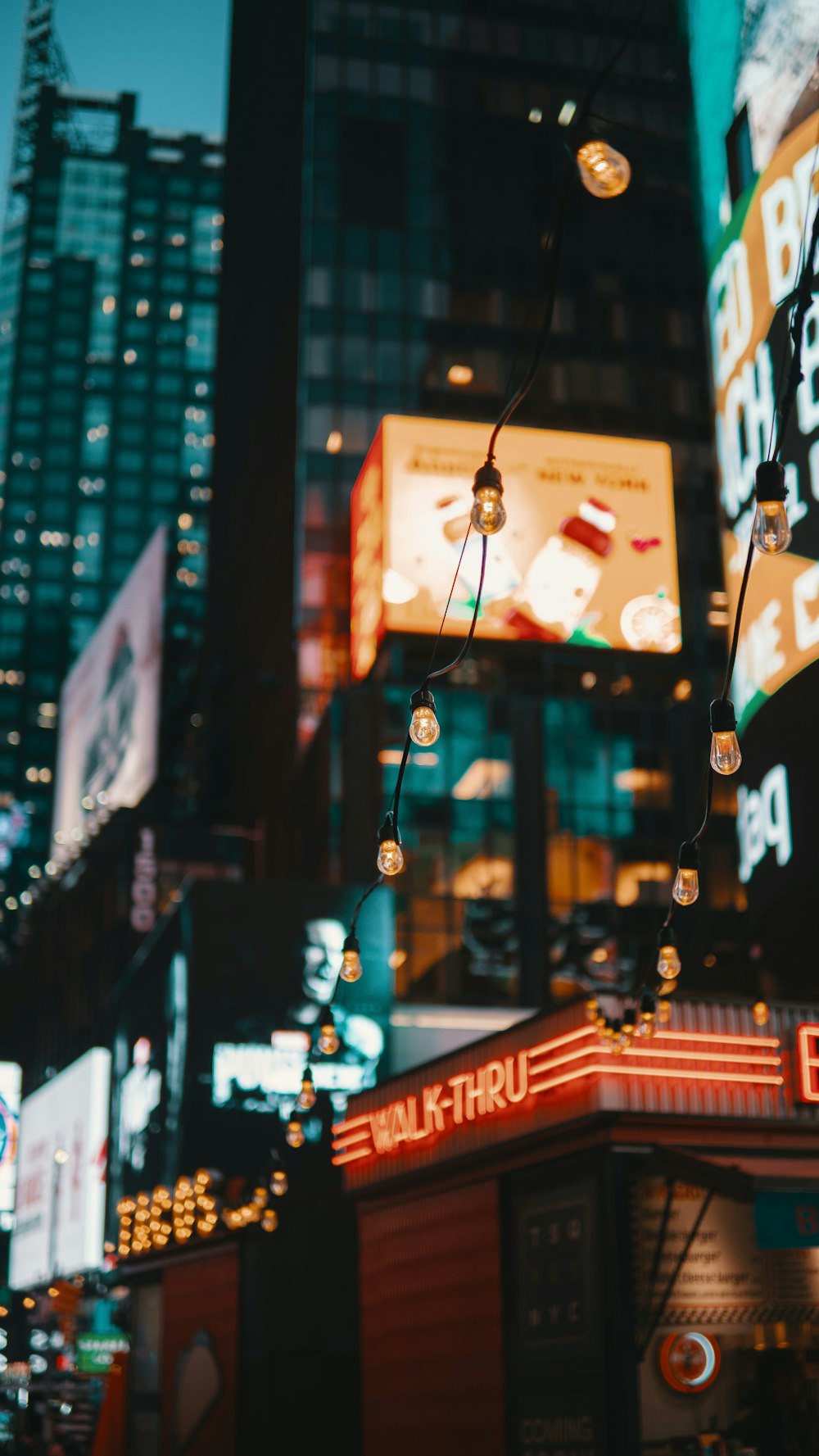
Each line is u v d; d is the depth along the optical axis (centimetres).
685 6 3672
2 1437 5772
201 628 11156
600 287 8569
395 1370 2614
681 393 8475
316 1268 3366
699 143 3538
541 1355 2200
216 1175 5538
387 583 6781
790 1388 2114
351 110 8631
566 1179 2192
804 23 2956
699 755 7162
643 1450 2019
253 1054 5850
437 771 6800
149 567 11306
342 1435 3241
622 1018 2094
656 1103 2080
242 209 10906
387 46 8794
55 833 13388
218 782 9556
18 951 12206
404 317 8262
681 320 8612
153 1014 6544
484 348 8294
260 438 9238
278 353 8794
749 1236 2138
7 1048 11350
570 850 6862
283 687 7912
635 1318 2028
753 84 3180
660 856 6950
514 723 7019
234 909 6062
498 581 6869
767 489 848
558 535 6994
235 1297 3516
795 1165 2097
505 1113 2320
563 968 6675
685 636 7938
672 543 7138
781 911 2995
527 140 8781
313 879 6894
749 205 3175
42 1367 6719
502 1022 6500
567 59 8969
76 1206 7775
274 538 8469
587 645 6919
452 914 6625
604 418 8306
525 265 8519
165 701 10525
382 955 6153
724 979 6844
